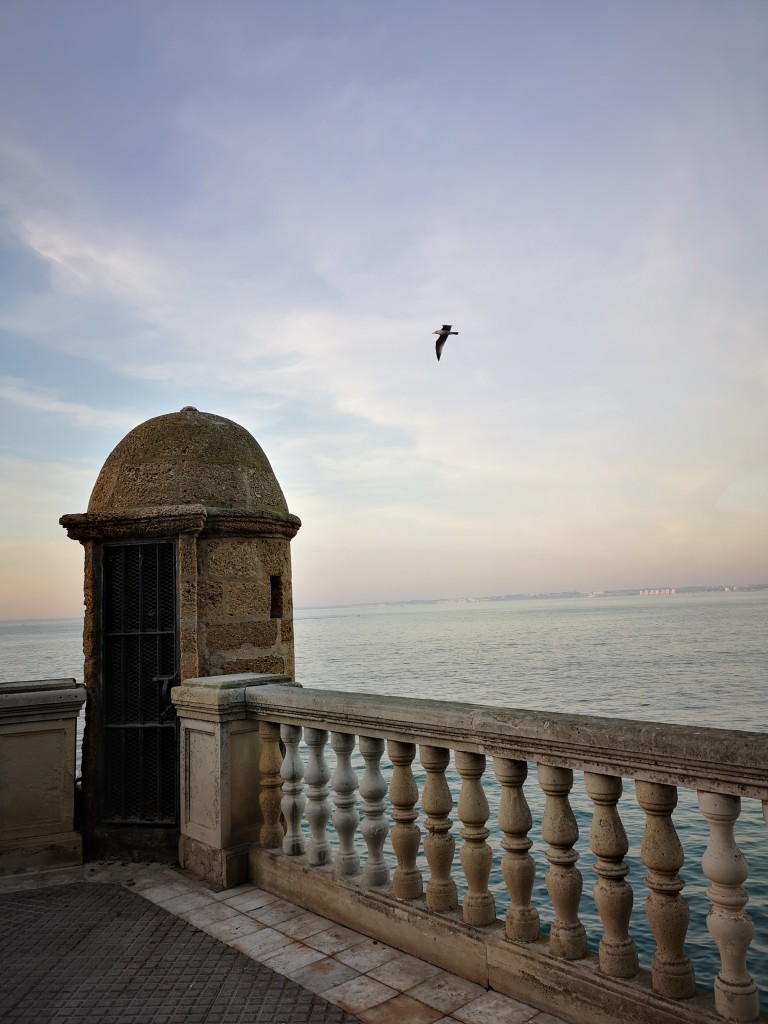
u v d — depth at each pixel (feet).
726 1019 7.90
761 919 26.68
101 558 17.20
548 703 93.61
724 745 7.75
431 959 11.04
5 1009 9.86
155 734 16.52
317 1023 9.43
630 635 279.08
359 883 12.52
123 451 18.08
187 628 16.21
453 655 194.39
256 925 12.59
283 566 18.20
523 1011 9.61
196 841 15.31
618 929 9.12
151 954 11.48
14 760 15.90
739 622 361.10
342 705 12.48
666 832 8.61
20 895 14.21
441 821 11.37
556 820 9.65
